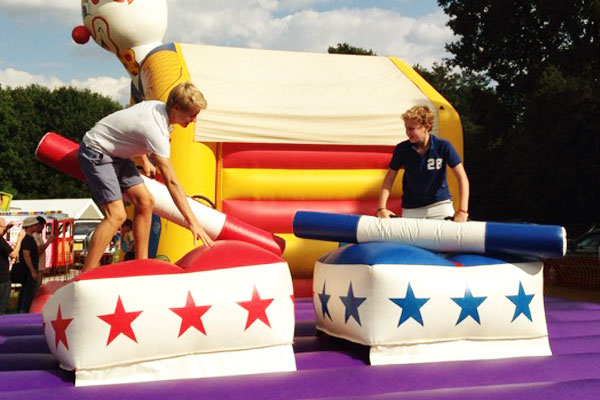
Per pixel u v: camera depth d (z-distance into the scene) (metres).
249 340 3.79
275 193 7.73
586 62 24.83
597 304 6.73
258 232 5.50
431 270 4.08
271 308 3.84
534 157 23.33
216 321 3.71
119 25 8.18
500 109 27.78
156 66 7.97
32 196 46.47
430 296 4.04
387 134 7.90
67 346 3.53
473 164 27.75
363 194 7.99
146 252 4.61
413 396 3.44
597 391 3.54
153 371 3.61
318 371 3.79
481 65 28.25
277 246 5.52
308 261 7.79
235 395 3.42
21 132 46.44
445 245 4.37
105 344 3.52
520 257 4.31
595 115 22.14
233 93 7.75
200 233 4.02
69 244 21.62
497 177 26.97
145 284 3.62
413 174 5.10
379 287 3.99
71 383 3.54
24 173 45.91
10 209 26.00
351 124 7.80
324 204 7.91
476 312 4.11
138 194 4.51
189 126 7.33
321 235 4.79
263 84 8.17
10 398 3.25
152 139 4.09
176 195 4.08
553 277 14.64
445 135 8.05
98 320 3.51
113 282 3.56
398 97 8.27
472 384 3.73
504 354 4.20
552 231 4.09
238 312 3.75
